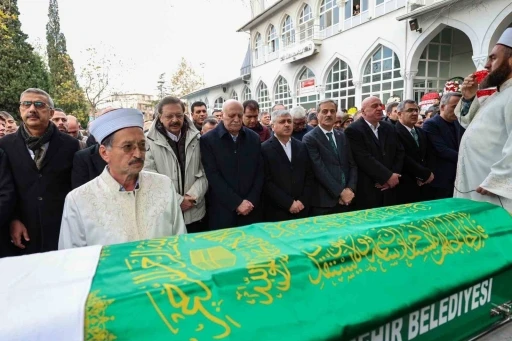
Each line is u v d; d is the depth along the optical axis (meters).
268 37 21.86
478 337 1.43
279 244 1.31
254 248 1.28
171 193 1.76
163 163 2.77
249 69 25.12
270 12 20.28
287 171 3.17
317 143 3.37
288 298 1.07
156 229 1.63
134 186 1.63
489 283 1.47
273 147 3.21
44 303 0.90
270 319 1.00
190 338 0.89
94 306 0.89
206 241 1.36
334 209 3.35
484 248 1.56
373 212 1.78
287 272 1.14
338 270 1.22
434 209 1.79
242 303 1.01
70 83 20.95
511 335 1.47
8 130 4.25
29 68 15.87
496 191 1.97
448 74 13.21
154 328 0.88
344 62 15.80
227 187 2.88
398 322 1.19
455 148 3.79
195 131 3.00
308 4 17.44
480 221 1.70
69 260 1.17
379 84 13.87
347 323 1.06
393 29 12.59
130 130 1.50
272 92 21.73
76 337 0.83
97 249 1.28
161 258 1.19
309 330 1.01
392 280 1.26
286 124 3.19
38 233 2.53
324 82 17.02
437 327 1.30
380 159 3.46
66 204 1.59
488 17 9.38
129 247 1.30
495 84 2.24
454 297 1.35
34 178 2.53
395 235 1.44
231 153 2.96
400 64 12.45
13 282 1.01
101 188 1.59
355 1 14.49
